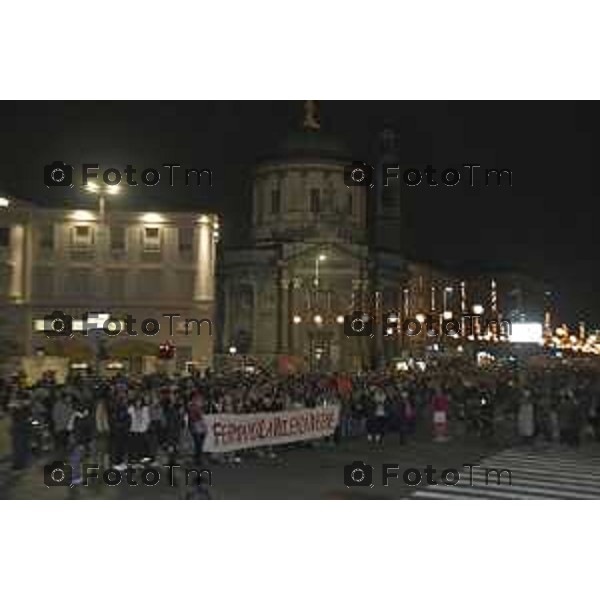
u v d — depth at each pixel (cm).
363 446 3055
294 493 2012
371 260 9175
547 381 4688
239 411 2578
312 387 3219
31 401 2462
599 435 3400
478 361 8106
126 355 5216
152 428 2345
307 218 9544
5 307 6481
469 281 13162
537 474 2444
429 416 3969
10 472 2245
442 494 2067
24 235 6581
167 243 6794
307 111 9838
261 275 9156
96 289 6681
